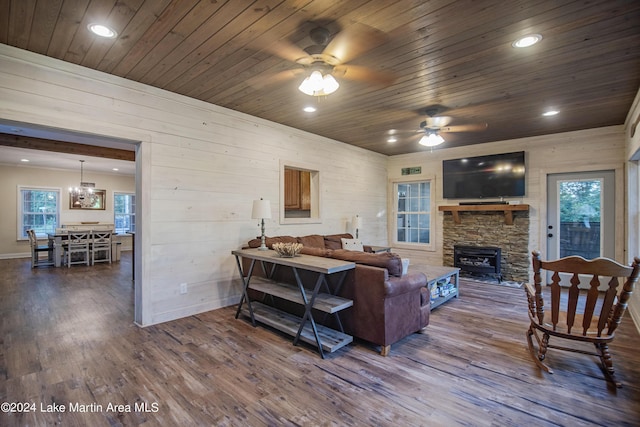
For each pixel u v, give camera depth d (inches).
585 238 194.5
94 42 96.4
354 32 89.0
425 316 126.0
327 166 218.2
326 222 218.4
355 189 243.4
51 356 104.6
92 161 313.3
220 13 81.2
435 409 78.0
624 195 178.9
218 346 113.0
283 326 121.0
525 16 81.3
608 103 145.1
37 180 351.9
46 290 193.8
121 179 409.4
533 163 208.1
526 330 128.7
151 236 132.3
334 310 104.0
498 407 78.7
